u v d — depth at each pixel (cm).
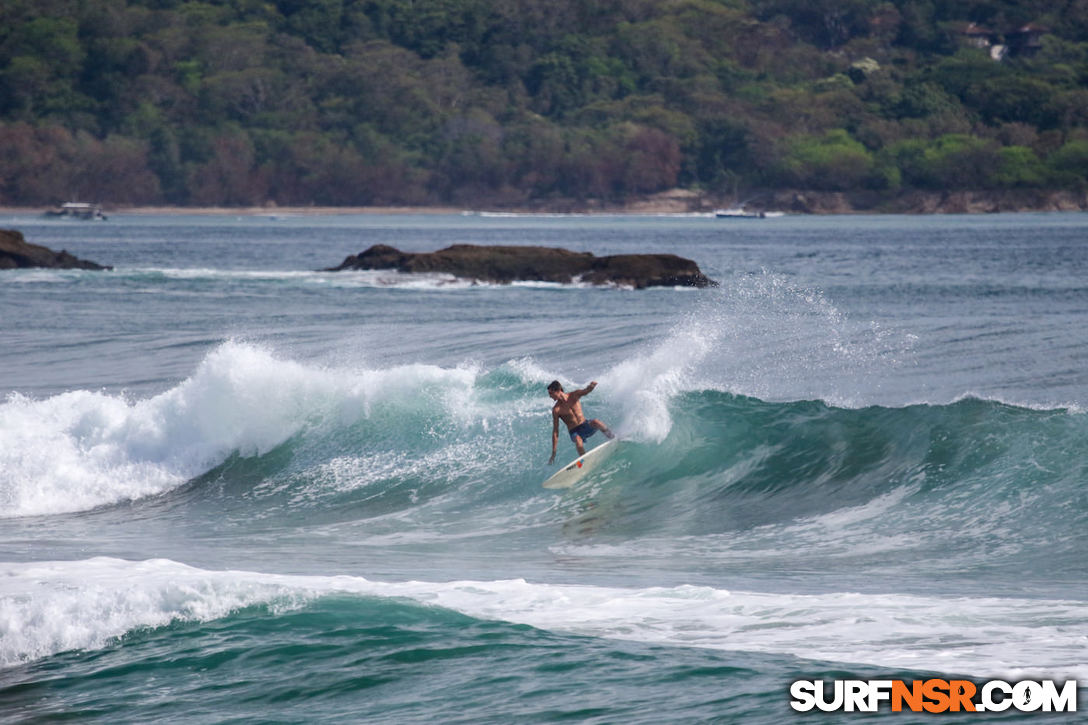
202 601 3766
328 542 5175
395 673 3234
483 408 6588
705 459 5966
